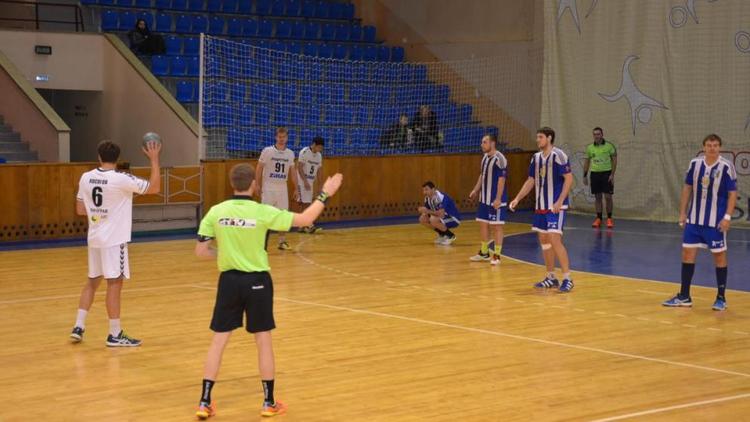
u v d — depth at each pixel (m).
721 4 18.34
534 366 7.43
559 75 20.77
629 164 19.81
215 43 20.19
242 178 6.09
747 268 12.81
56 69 19.52
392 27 24.48
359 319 9.26
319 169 16.31
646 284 11.48
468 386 6.83
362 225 18.02
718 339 8.46
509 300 10.36
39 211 15.42
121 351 7.91
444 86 22.52
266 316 6.09
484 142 13.03
